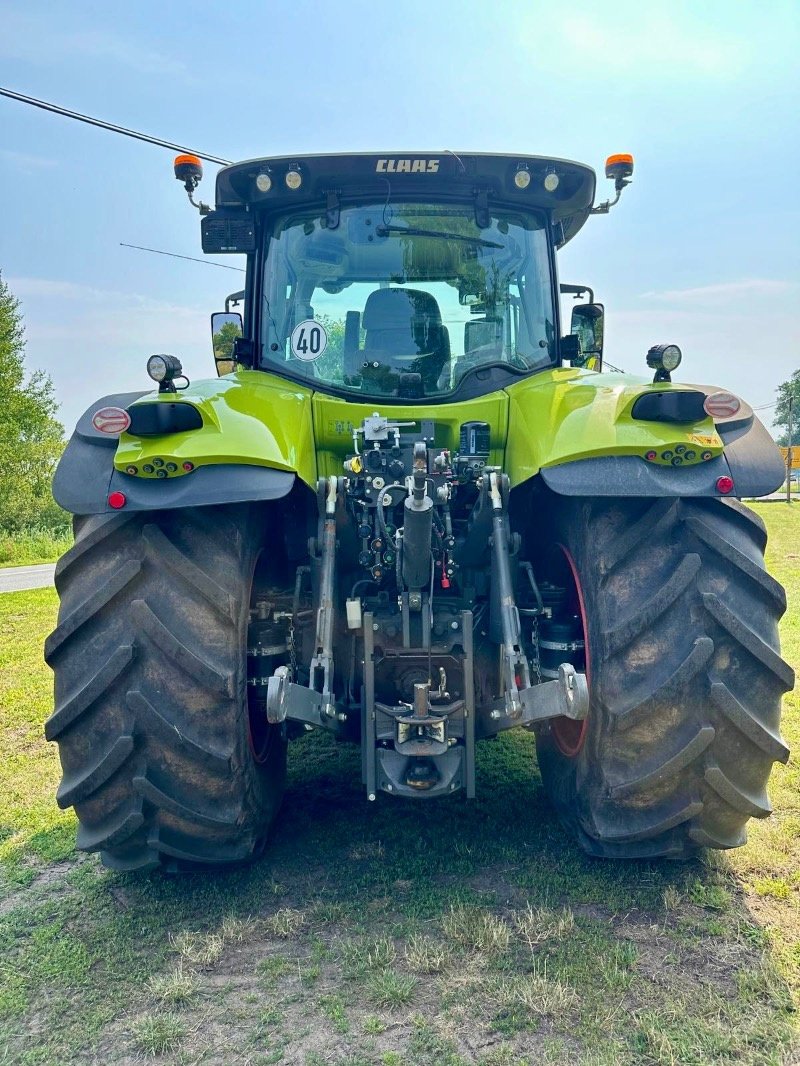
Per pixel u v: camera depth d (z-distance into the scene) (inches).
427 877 120.3
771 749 105.5
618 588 107.7
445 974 96.9
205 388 119.0
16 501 1302.9
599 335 185.2
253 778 115.5
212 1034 89.1
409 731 115.7
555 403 120.0
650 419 107.4
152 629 103.9
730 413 106.1
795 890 115.0
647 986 93.9
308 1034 88.4
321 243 147.3
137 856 113.3
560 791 129.6
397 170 141.6
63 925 112.0
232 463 105.5
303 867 124.9
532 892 114.8
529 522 141.6
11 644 317.1
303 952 103.1
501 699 117.0
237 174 142.8
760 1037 85.2
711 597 103.6
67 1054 87.1
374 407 132.9
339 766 168.7
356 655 129.3
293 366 145.8
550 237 152.4
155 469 103.3
